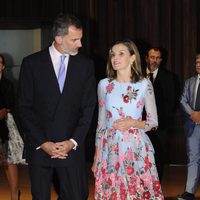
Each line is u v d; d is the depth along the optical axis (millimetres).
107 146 4781
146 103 4781
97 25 8227
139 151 4730
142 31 8164
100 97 4840
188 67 8109
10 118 6020
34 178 4426
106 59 8227
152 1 8125
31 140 4379
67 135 4387
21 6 8312
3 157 5945
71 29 4250
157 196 4770
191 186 6172
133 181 4723
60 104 4363
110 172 4734
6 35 8680
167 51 8125
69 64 4402
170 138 8164
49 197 4477
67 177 4441
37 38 8617
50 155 4348
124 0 8180
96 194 4824
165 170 7934
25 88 4406
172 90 6461
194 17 8078
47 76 4363
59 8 8242
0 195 6645
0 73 6055
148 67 6492
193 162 6168
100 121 4848
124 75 4770
